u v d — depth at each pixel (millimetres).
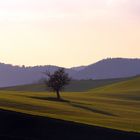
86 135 57656
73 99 166750
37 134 55344
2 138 50938
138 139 58562
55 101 145875
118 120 95750
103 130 62281
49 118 65562
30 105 104938
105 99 177750
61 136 55531
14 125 58500
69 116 92375
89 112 113500
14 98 125750
